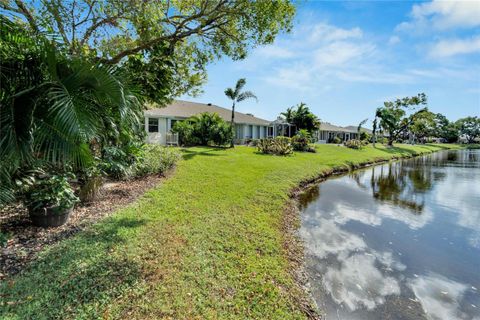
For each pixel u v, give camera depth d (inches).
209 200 225.8
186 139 682.8
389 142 1405.0
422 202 319.0
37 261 111.6
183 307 92.9
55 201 145.5
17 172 126.3
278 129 1199.6
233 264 127.8
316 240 188.5
